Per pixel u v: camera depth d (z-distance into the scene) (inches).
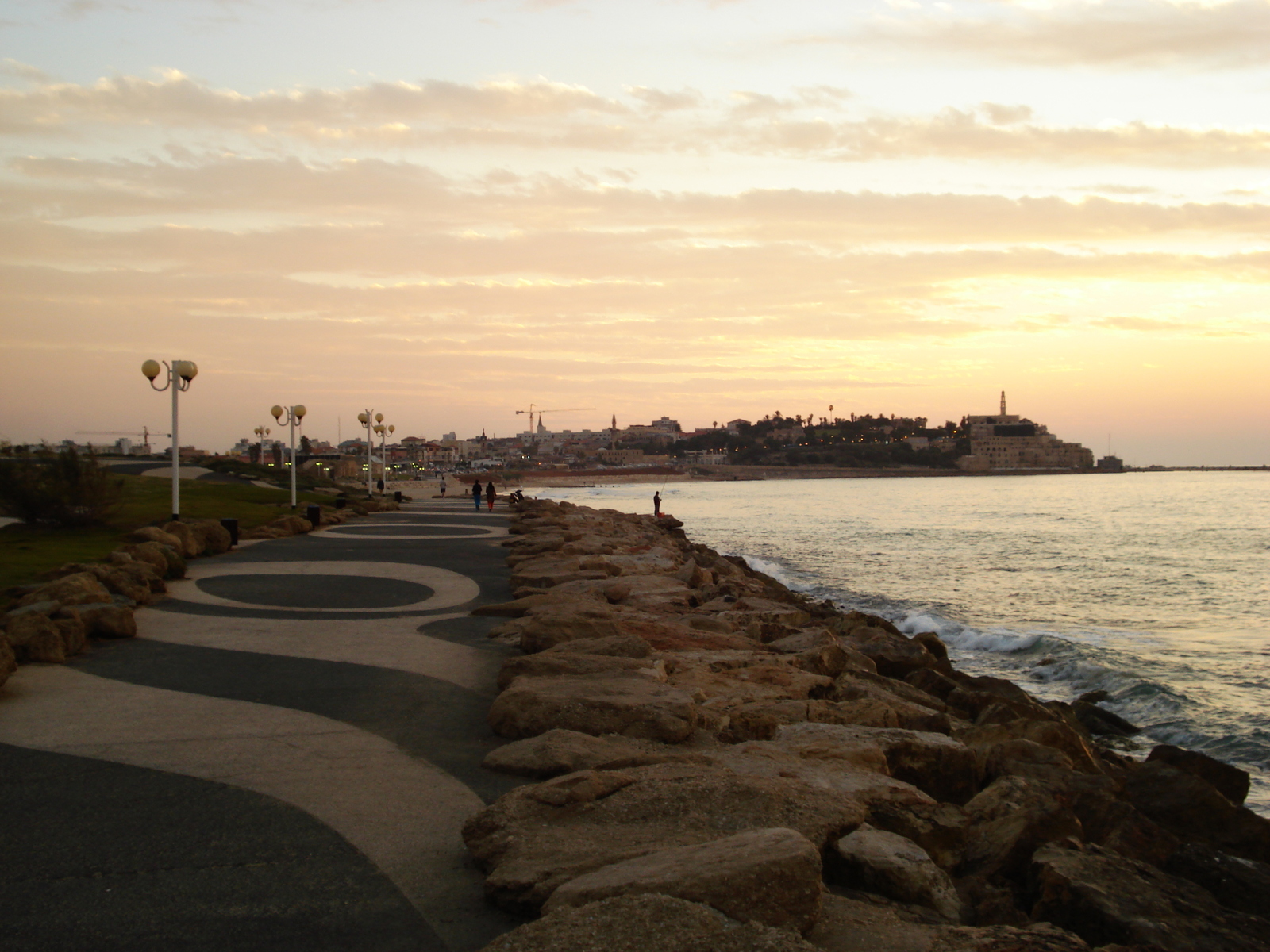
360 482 4131.4
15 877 192.4
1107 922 203.8
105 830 219.0
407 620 528.1
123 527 906.1
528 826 205.0
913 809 241.3
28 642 397.1
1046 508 4269.2
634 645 389.7
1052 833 244.2
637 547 1059.3
